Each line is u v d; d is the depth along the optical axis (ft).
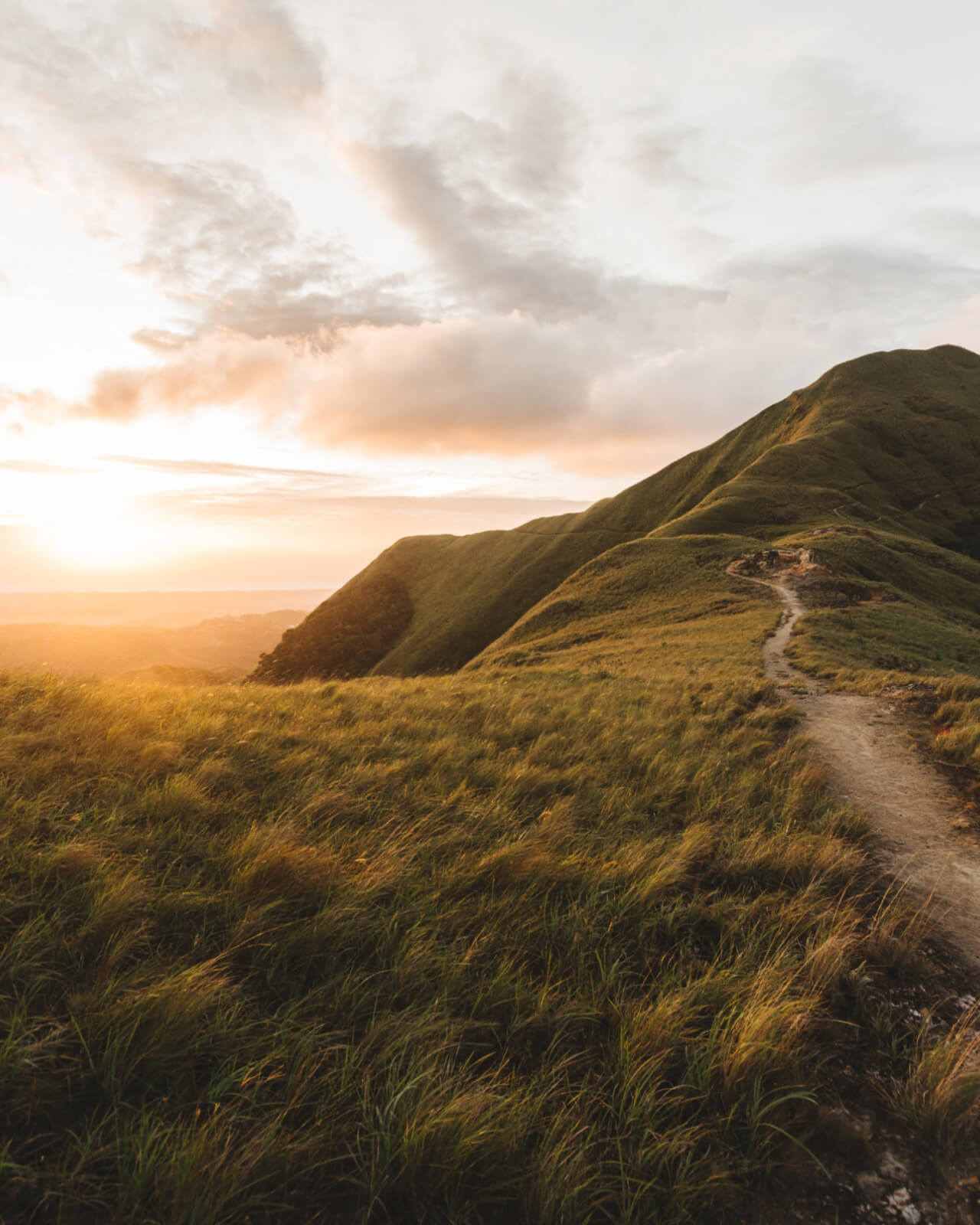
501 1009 11.21
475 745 27.22
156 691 31.45
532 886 14.80
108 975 10.03
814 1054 10.96
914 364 511.40
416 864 15.29
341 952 11.85
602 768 25.52
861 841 21.30
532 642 161.68
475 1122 8.44
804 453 376.07
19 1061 8.11
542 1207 7.81
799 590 150.00
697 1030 11.08
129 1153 7.59
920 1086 10.19
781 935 14.43
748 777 26.08
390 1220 7.71
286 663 422.82
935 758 31.91
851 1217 8.25
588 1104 9.23
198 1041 9.16
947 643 105.19
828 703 45.80
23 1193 7.16
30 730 19.69
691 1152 8.82
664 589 183.73
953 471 374.63
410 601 474.08
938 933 15.88
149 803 15.79
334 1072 9.09
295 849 14.40
